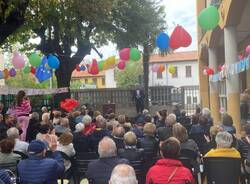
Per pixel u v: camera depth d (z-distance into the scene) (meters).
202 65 30.66
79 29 23.69
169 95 35.03
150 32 26.78
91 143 10.34
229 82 16.80
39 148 5.96
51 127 9.96
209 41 22.92
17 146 8.59
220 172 6.58
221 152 6.67
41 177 5.81
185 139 7.84
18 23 13.03
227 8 15.62
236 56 16.52
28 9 15.68
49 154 7.16
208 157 6.66
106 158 5.92
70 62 25.06
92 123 12.00
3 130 11.66
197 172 7.20
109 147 5.93
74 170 8.55
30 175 5.83
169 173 5.23
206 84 30.56
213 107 25.28
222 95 25.53
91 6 18.81
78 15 19.97
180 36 11.10
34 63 15.54
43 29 23.59
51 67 16.38
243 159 7.61
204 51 28.56
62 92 23.00
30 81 38.34
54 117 14.55
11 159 7.21
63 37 24.47
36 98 25.98
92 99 31.67
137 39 26.62
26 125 12.88
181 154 7.48
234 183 6.57
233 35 16.47
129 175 3.95
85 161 8.29
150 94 35.19
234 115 16.70
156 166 5.36
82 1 18.44
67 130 10.97
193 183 5.30
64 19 20.34
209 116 12.73
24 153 8.32
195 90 35.28
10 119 12.19
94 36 25.39
